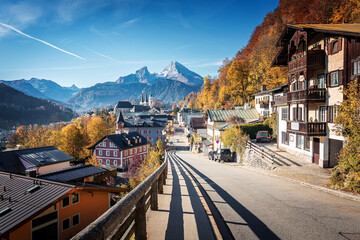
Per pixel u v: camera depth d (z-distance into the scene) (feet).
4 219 39.86
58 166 123.65
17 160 115.85
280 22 192.13
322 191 33.63
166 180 40.75
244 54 261.03
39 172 115.24
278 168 56.59
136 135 231.09
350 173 32.86
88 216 55.11
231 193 31.19
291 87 73.41
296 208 23.70
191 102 628.69
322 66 57.72
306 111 58.65
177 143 302.25
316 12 137.59
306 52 58.65
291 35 71.05
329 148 56.59
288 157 69.36
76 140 252.42
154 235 14.43
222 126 130.62
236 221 19.38
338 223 19.03
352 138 34.22
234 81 207.21
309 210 22.95
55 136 258.57
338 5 124.57
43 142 286.66
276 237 16.02
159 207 21.27
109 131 357.41
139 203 12.77
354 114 34.01
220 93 264.52
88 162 189.47
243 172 58.08
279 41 74.18
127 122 342.44
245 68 203.62
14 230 38.01
